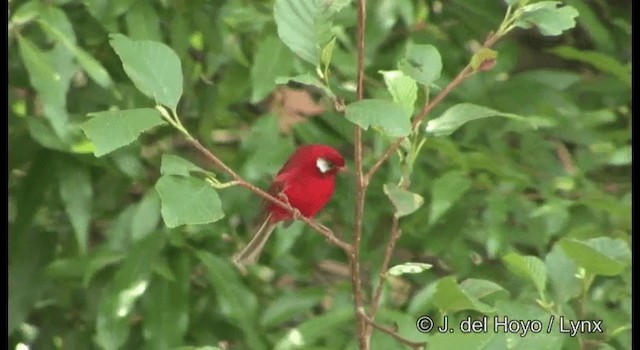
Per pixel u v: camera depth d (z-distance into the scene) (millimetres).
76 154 6344
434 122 4316
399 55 6699
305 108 7918
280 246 6332
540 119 6621
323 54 4012
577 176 7082
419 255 7156
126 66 3863
